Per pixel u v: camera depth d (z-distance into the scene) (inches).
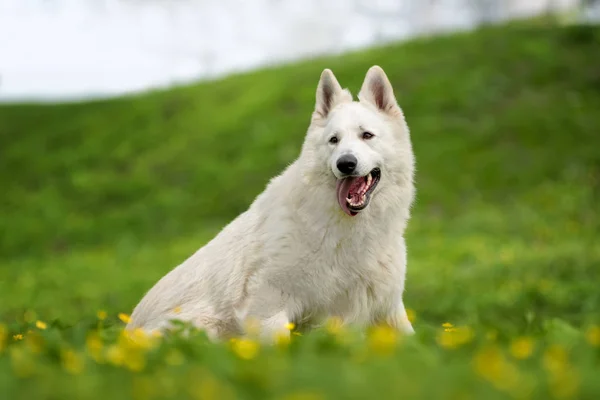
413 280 541.6
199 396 134.1
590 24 1096.2
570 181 785.6
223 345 192.5
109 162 994.1
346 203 229.6
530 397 138.4
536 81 970.7
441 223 737.0
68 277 642.8
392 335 187.5
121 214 862.5
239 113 1020.5
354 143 236.2
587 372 154.6
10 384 149.9
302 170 240.7
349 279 235.6
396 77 1009.5
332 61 1108.5
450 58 1039.0
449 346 191.2
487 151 858.1
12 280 650.8
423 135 895.7
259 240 238.4
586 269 536.1
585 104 920.3
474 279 532.1
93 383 147.6
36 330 249.9
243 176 893.8
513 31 1108.5
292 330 234.5
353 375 146.1
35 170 999.6
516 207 754.2
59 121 1133.7
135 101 1139.3
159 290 254.5
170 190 900.6
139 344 185.6
